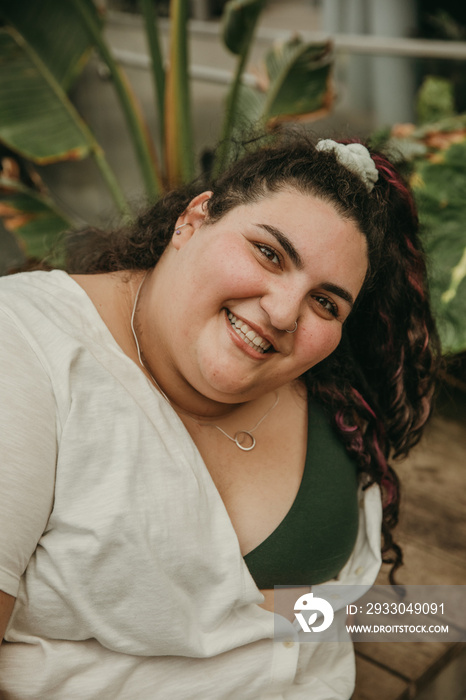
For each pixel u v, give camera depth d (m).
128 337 1.21
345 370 1.47
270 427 1.35
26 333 1.07
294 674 1.24
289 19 4.17
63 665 1.10
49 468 1.03
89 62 3.63
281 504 1.30
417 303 1.49
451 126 2.88
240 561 1.15
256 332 1.11
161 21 3.61
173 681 1.17
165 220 1.35
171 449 1.11
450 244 2.58
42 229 2.57
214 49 3.56
